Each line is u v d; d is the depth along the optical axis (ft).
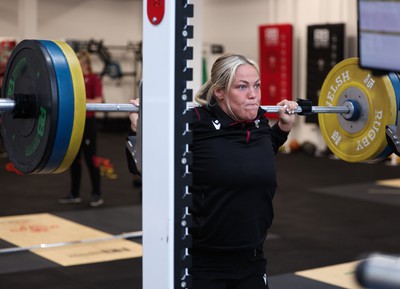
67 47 6.45
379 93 8.25
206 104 7.27
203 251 6.99
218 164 6.88
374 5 4.31
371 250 16.94
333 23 39.63
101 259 15.88
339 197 25.58
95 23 55.67
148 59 5.90
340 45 39.29
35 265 15.25
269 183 7.13
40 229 19.29
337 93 8.90
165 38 5.70
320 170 34.14
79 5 54.85
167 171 5.79
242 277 7.09
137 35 57.52
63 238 18.06
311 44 40.78
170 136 5.74
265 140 7.34
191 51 5.78
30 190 27.09
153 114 5.91
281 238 18.34
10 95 7.00
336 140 9.07
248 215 7.00
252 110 7.05
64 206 23.35
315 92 40.78
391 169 34.17
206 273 6.97
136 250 16.84
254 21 46.75
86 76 22.36
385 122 8.20
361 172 33.17
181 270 5.91
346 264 15.58
